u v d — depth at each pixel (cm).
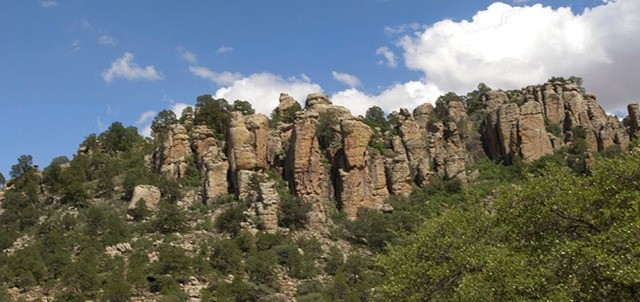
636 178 3117
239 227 9831
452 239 4031
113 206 10981
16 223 10775
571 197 3156
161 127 14288
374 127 13512
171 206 10106
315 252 9525
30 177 12312
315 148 11175
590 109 12962
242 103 14500
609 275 2731
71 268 8075
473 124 13700
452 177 11662
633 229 2722
